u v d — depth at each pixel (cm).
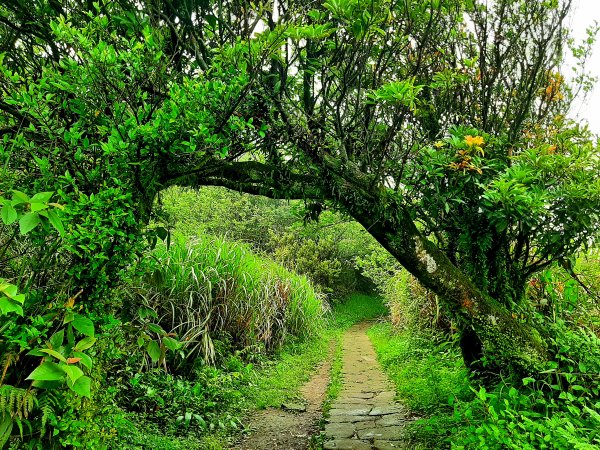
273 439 477
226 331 702
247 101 322
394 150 436
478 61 444
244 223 1703
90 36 277
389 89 325
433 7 353
